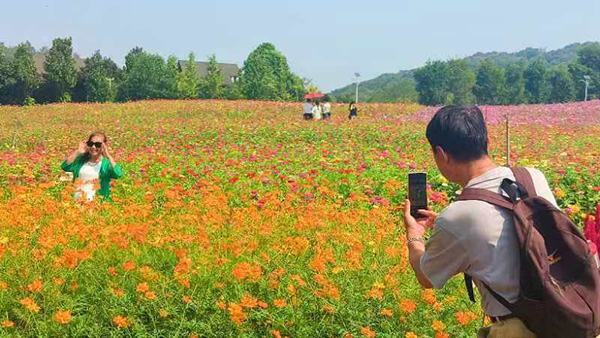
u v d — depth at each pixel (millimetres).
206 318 4352
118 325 4148
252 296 4590
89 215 6586
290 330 4219
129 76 78312
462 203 2275
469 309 4492
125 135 20750
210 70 80062
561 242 2170
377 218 6750
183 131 21031
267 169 11242
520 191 2254
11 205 6516
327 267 5016
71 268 4660
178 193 8336
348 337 4023
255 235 5902
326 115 29016
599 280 2168
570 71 132750
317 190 9312
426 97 132750
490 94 133000
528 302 2135
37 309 4035
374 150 15547
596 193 9328
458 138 2314
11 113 35125
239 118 32375
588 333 2115
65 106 39250
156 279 4637
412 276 4957
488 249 2203
